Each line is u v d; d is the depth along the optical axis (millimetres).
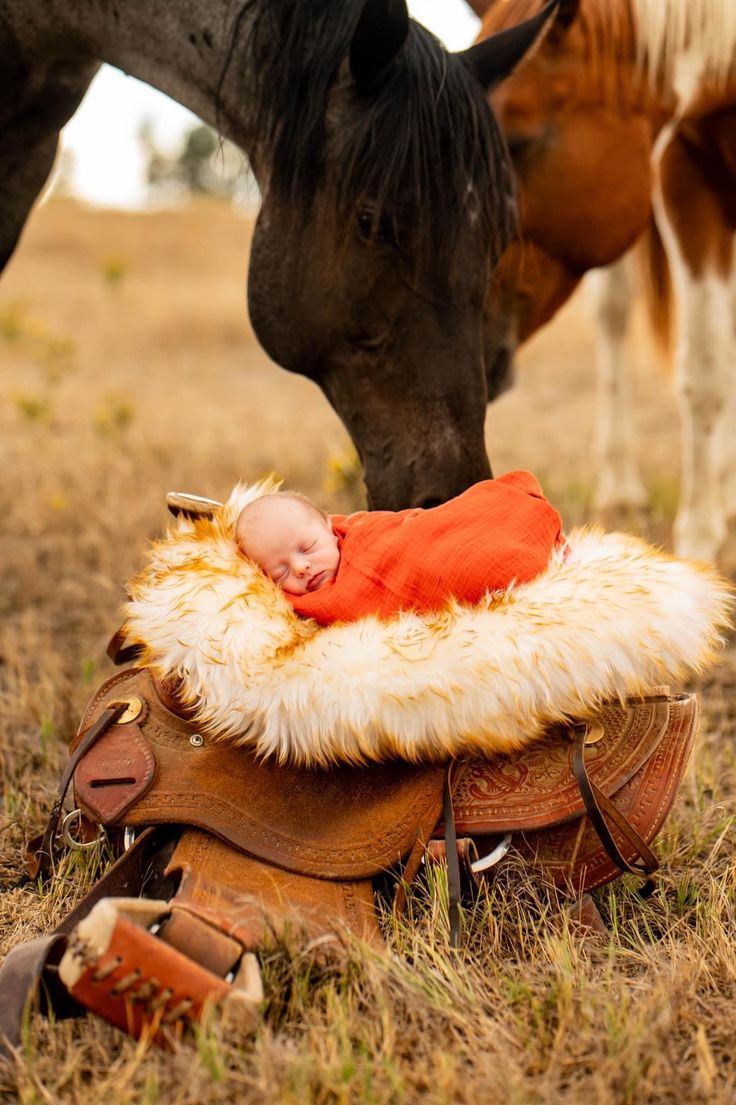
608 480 5793
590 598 2078
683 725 2211
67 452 6641
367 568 2188
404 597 2166
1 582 4645
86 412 8266
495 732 2039
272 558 2213
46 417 7125
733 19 3928
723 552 4852
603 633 2051
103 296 15609
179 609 2104
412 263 2639
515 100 3717
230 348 12578
